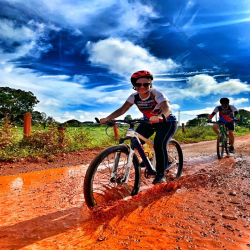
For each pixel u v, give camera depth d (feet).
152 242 5.49
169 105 9.14
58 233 6.13
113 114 9.84
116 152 8.46
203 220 6.79
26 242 5.64
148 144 10.39
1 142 18.95
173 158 11.65
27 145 21.48
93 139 29.07
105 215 7.23
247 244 5.42
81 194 9.83
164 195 9.23
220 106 19.53
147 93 9.36
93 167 7.45
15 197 9.53
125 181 8.67
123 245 5.40
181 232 6.01
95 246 5.39
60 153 22.02
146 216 7.11
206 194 9.36
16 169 15.99
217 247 5.26
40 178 13.23
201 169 14.39
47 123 23.50
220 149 19.88
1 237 5.92
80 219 7.11
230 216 7.06
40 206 8.36
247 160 17.35
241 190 9.86
